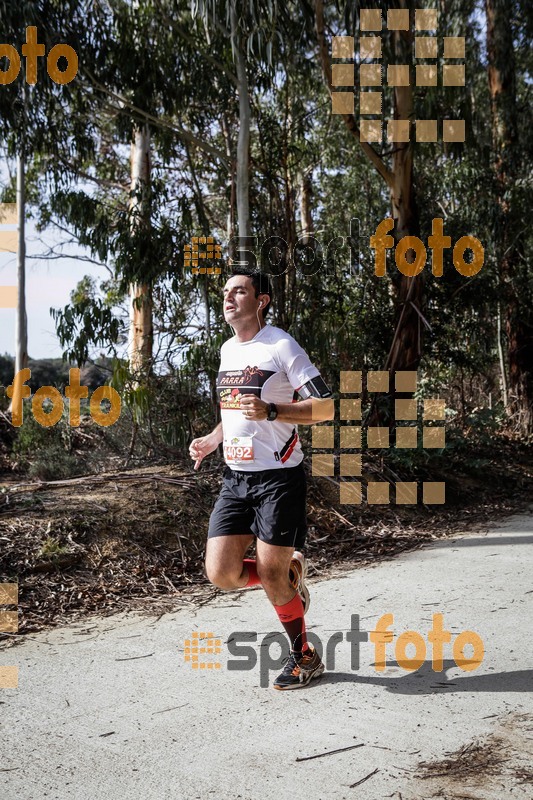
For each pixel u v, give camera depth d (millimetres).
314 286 10867
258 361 3725
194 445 4031
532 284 14484
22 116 10195
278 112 12328
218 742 3141
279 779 2812
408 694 3629
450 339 13391
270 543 3646
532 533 7945
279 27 9398
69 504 6566
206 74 11211
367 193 17016
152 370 9344
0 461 11570
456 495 9922
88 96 10859
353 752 3021
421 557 6910
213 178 13023
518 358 15344
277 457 3676
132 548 6141
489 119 15148
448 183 13688
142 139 13367
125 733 3242
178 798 2686
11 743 3158
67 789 2760
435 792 2695
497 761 2922
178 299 10469
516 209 13398
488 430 14125
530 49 16031
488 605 5168
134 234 10539
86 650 4375
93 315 10133
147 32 10867
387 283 11656
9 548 5707
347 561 6883
